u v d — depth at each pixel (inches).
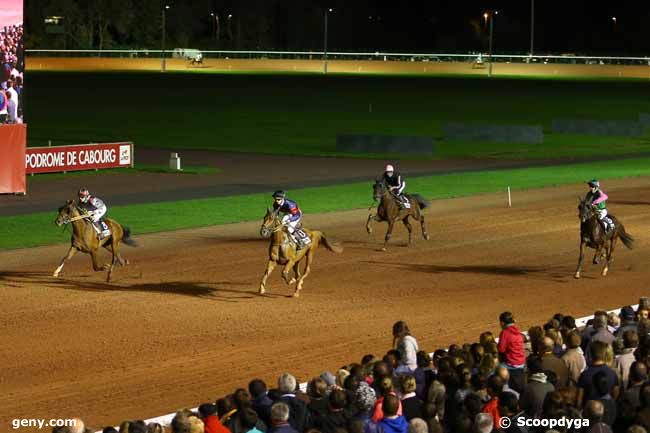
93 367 769.6
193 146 2496.3
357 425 483.2
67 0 6515.8
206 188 1785.2
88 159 2003.0
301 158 2289.6
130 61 6072.8
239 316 932.0
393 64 6235.2
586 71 5940.0
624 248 1315.2
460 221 1488.7
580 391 578.2
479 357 623.8
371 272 1139.9
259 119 3225.9
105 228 1058.1
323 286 1065.5
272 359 799.1
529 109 3695.9
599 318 685.3
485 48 7795.3
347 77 5315.0
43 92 4119.1
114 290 1024.2
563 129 3026.6
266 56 6742.1
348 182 1893.5
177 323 902.4
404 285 1077.8
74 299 983.0
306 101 3900.1
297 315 940.0
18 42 1660.9
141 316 924.0
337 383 573.0
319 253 1243.8
